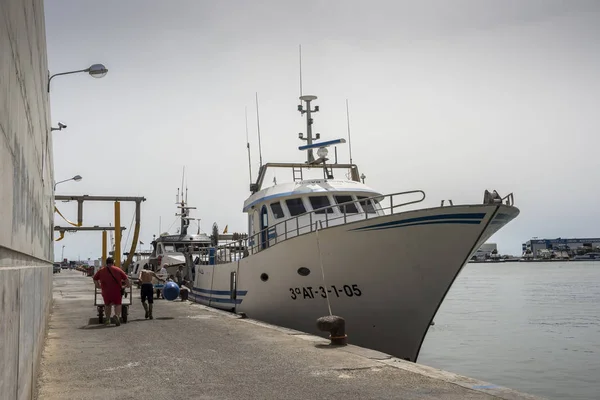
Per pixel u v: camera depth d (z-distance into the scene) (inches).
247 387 250.2
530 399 223.8
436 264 432.1
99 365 306.8
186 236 1189.1
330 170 681.0
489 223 411.8
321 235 464.4
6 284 106.4
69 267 5895.7
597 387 512.7
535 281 2972.4
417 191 450.0
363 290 461.1
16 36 126.4
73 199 1197.1
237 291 614.2
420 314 456.1
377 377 267.7
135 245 1225.4
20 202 140.3
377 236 439.8
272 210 584.1
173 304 773.9
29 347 175.2
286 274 506.9
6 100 107.1
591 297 1760.6
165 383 260.4
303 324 512.4
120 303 508.7
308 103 687.1
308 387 248.2
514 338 834.2
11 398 121.0
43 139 296.8
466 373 576.4
